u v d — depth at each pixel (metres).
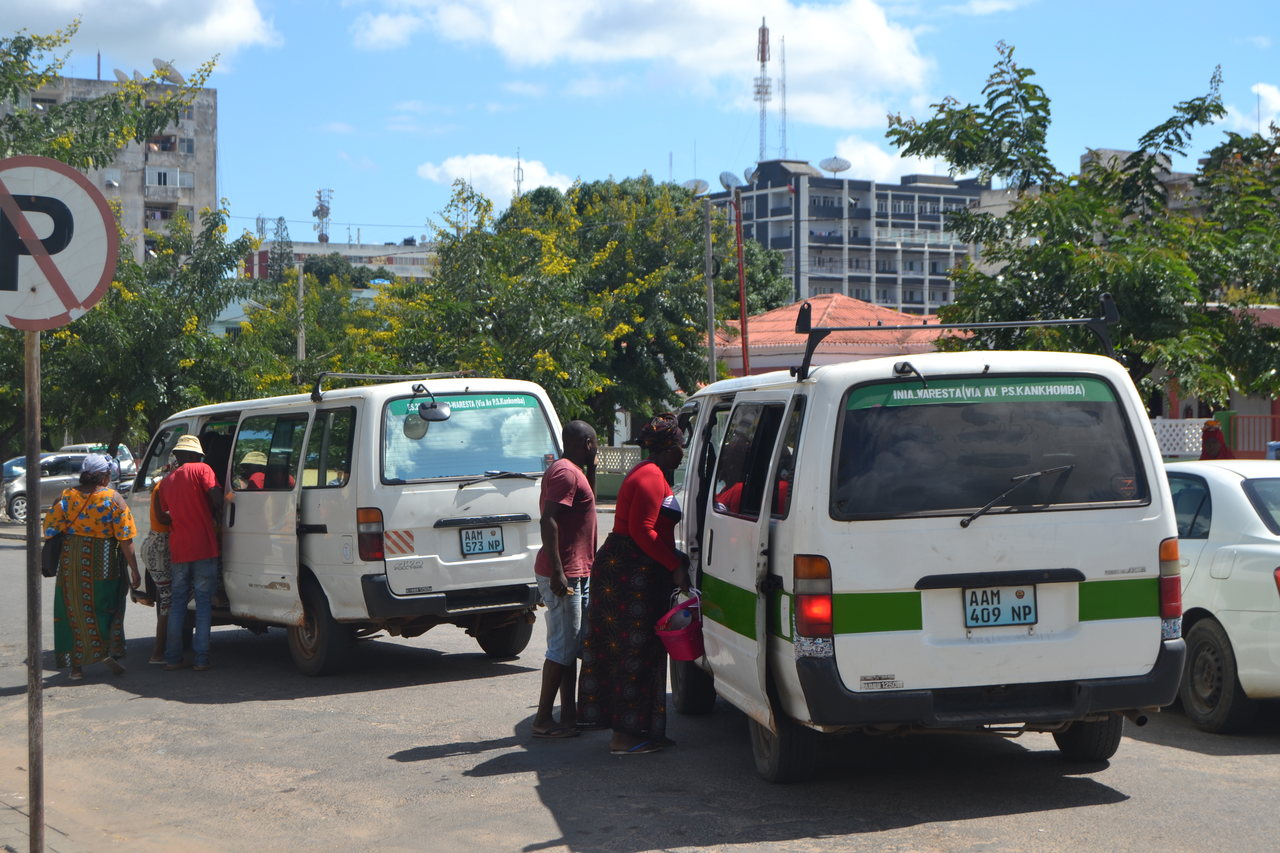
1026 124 15.96
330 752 7.34
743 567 6.17
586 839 5.50
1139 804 5.76
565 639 7.49
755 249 50.62
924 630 5.46
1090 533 5.57
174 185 77.00
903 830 5.41
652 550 7.00
